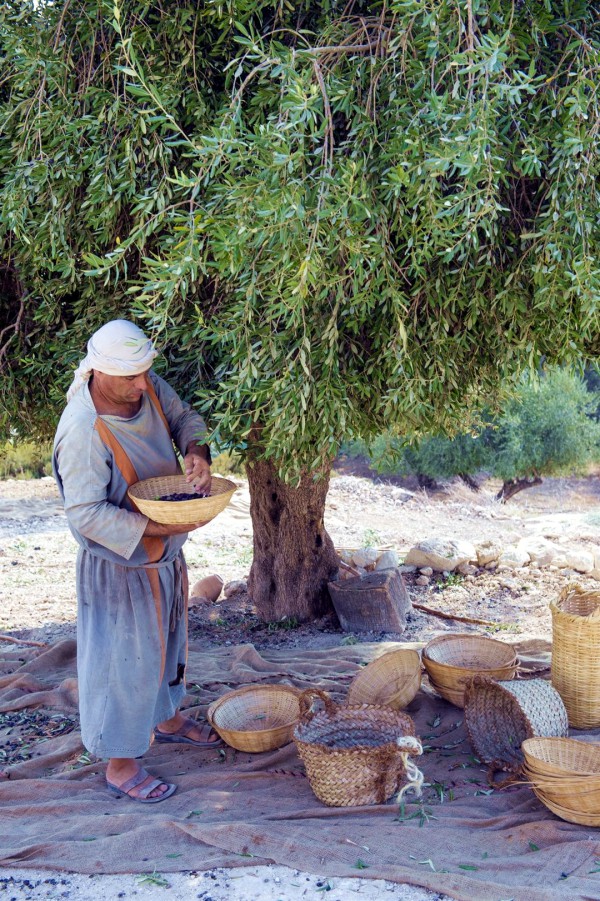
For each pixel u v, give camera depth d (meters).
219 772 3.54
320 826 3.03
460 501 15.40
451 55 2.49
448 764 3.56
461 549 7.55
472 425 6.51
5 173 3.71
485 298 3.30
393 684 3.93
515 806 3.19
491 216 2.66
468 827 3.01
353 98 3.09
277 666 4.90
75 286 3.82
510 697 3.46
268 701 3.96
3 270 4.32
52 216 3.39
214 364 3.76
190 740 3.88
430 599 6.86
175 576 3.53
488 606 6.64
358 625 5.86
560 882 2.65
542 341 3.42
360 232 2.78
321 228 2.69
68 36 3.54
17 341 4.28
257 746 3.67
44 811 3.31
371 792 3.19
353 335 3.41
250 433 3.98
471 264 3.11
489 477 18.19
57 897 2.72
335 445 3.28
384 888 2.69
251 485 6.12
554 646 3.93
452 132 2.64
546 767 2.99
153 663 3.29
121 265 3.77
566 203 2.80
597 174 2.90
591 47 2.81
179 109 3.43
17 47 3.39
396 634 5.84
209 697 4.41
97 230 3.44
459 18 2.56
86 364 3.09
